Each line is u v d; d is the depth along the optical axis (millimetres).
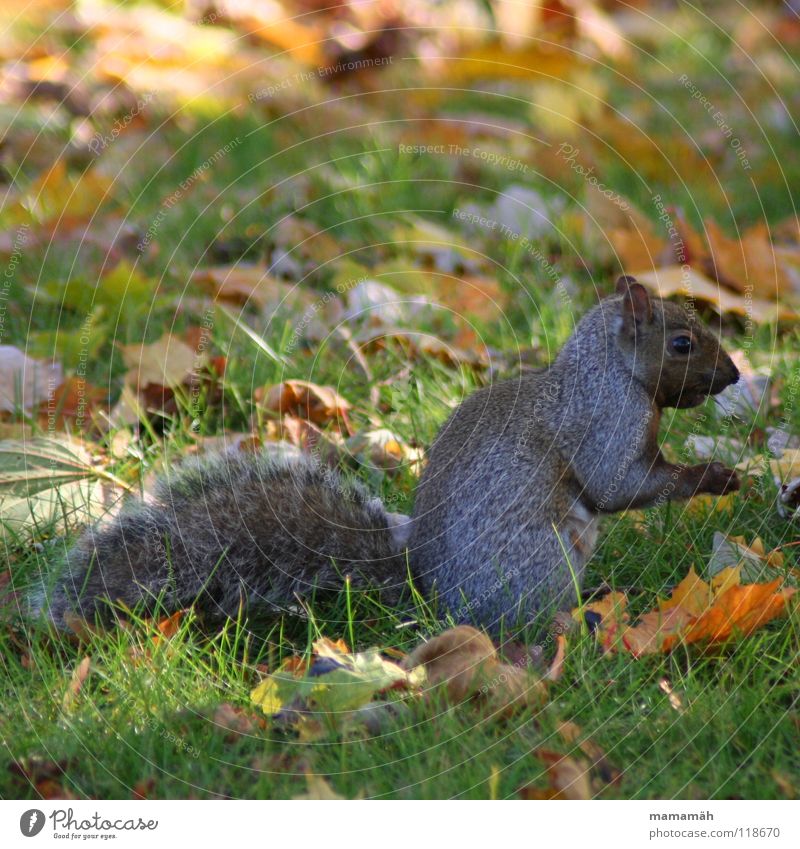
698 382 6430
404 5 15148
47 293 9047
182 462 6652
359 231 10383
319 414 7871
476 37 14828
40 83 12438
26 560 6238
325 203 10734
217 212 10500
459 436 6164
